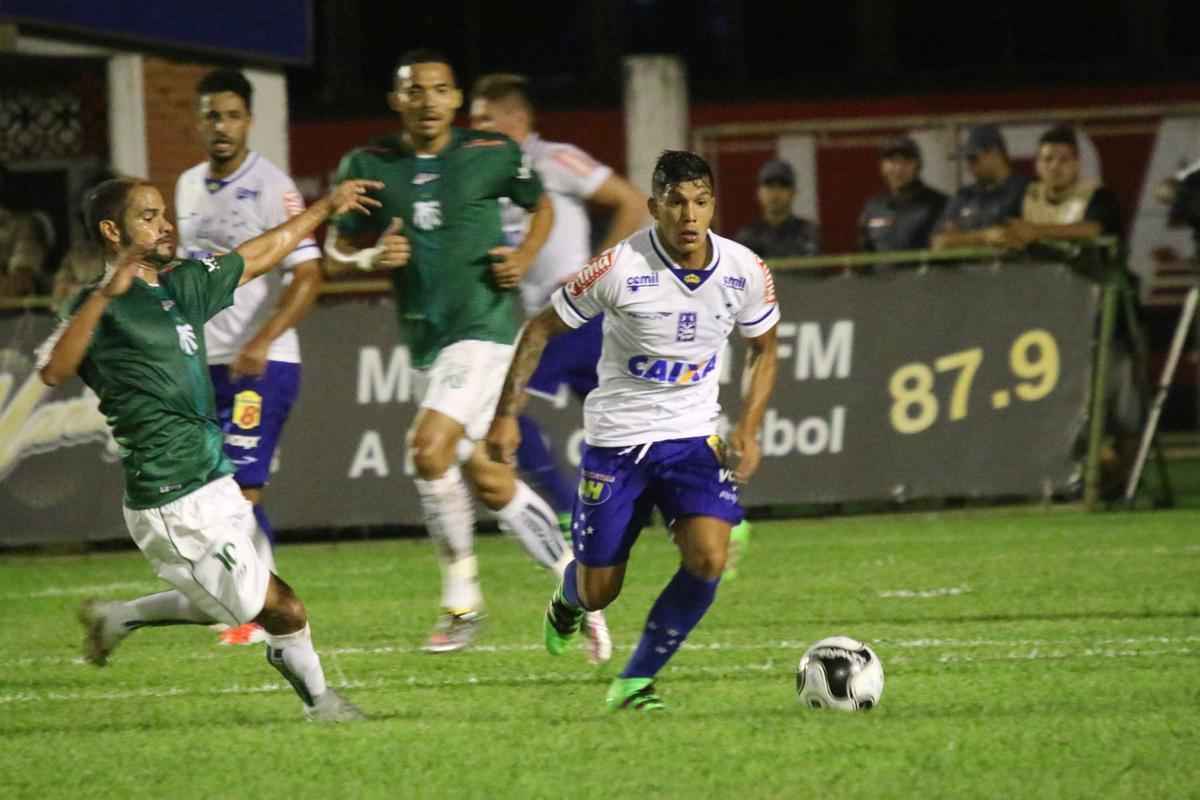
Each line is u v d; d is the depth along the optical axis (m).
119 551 45.72
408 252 27.56
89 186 48.00
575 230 34.16
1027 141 65.44
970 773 17.61
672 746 19.23
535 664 26.00
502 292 28.16
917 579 34.38
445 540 27.11
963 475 45.31
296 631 21.08
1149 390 47.44
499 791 17.42
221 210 30.36
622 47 79.56
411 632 29.92
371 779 18.12
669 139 63.81
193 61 55.88
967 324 45.44
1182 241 67.12
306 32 58.72
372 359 45.62
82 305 20.62
